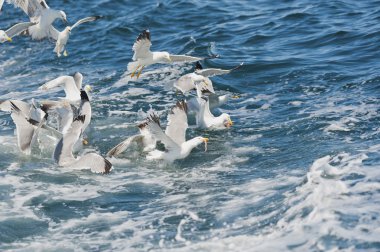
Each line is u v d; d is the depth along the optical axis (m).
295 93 22.20
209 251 13.38
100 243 14.14
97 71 25.47
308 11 29.88
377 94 21.28
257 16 30.19
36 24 21.27
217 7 31.66
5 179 17.25
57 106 19.38
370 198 14.16
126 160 18.28
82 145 18.95
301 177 16.06
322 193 14.54
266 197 15.31
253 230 13.87
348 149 17.30
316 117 20.00
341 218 13.43
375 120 19.34
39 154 18.73
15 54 27.45
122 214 15.44
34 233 14.70
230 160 18.09
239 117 20.78
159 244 13.90
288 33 27.81
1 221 15.13
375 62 24.02
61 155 16.89
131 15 31.27
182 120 17.84
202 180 16.98
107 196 16.36
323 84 22.61
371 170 15.55
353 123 19.28
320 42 26.50
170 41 28.19
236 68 22.33
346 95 21.50
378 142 17.61
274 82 23.27
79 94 20.78
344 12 29.53
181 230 14.38
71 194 16.48
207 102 20.25
